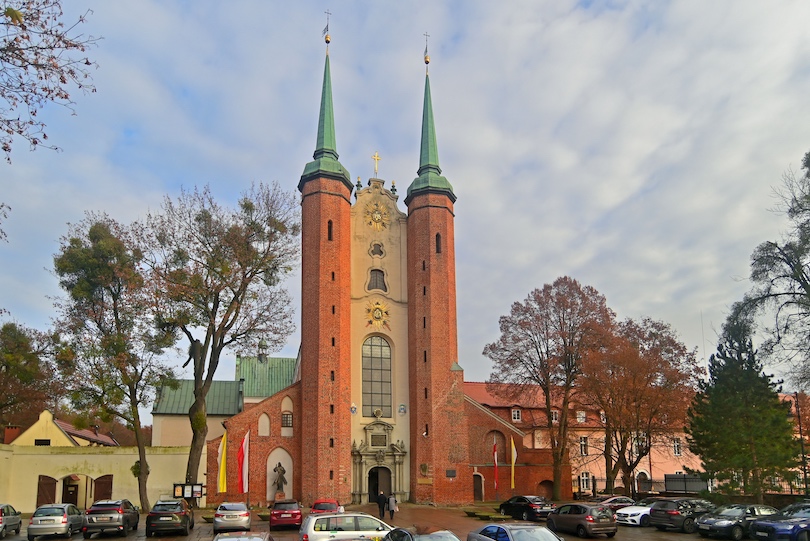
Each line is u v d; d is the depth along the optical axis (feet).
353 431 208.74
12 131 43.80
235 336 180.34
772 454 143.74
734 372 151.53
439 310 216.13
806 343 132.77
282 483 197.88
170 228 176.45
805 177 133.69
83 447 190.29
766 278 137.59
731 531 117.19
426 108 242.17
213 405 260.83
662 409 182.29
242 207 184.75
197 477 179.32
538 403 265.75
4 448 181.27
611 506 160.76
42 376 189.06
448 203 228.43
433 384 209.15
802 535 104.53
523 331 207.31
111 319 172.45
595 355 187.42
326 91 234.58
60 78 43.65
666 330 192.44
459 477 203.92
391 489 206.69
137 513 129.90
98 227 172.24
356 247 225.15
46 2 43.19
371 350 218.79
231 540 60.39
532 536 73.92
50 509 114.93
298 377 260.21
